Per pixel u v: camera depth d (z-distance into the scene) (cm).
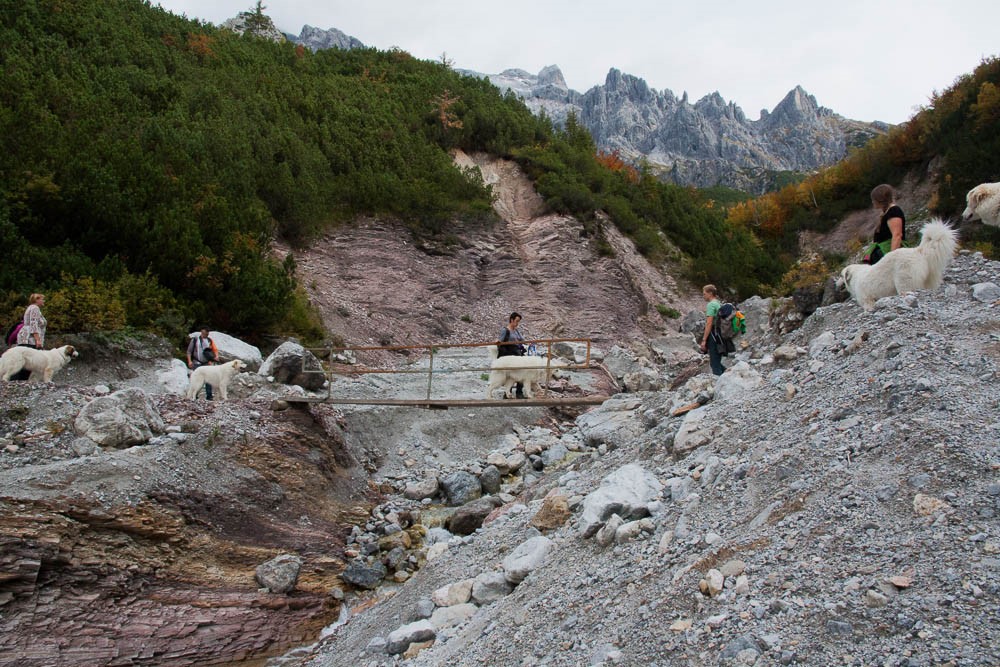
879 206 803
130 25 2884
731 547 454
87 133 1783
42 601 683
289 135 2562
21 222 1477
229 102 2578
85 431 884
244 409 1091
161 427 943
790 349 823
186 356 1445
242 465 966
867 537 403
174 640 725
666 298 3222
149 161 1792
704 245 3734
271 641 771
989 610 316
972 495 400
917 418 489
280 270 1888
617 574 513
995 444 441
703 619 394
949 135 3847
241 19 5106
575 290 2811
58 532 714
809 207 4750
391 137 3008
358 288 2336
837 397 601
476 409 1534
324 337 1970
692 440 693
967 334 617
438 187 2806
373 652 600
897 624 327
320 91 3186
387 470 1279
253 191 2155
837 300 970
